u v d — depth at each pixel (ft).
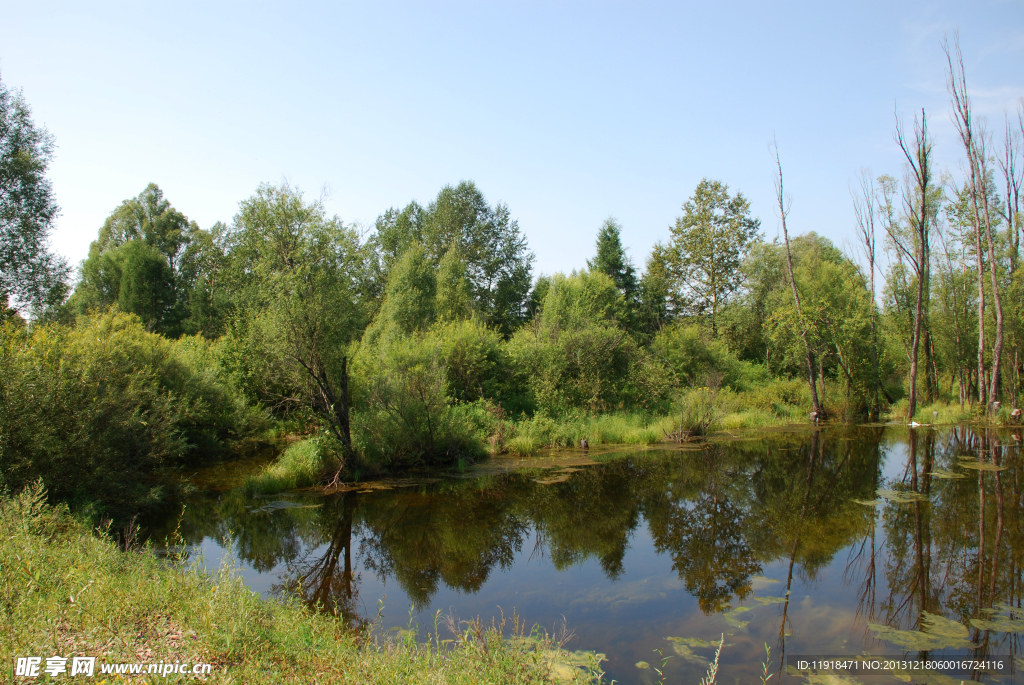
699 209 137.69
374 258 136.15
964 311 88.69
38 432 28.22
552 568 27.86
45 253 59.00
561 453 58.34
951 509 37.37
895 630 21.20
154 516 34.78
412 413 50.01
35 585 16.76
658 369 82.84
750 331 131.03
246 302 56.34
